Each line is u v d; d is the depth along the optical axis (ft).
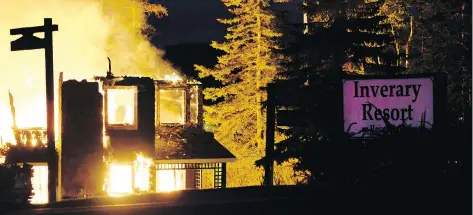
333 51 99.66
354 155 53.42
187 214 44.50
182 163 101.86
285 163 116.06
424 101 61.52
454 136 50.08
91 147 86.99
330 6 102.53
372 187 48.47
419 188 46.26
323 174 57.77
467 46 109.81
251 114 159.22
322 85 94.27
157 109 103.30
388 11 141.08
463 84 107.65
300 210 44.80
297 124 80.12
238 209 45.80
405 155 49.34
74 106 86.99
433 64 130.21
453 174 47.21
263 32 156.76
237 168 152.25
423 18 136.26
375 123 62.69
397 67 108.47
